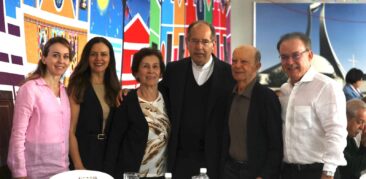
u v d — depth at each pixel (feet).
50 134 7.82
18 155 7.46
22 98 7.62
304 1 24.41
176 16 18.54
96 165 8.84
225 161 8.58
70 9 11.28
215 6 22.22
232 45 24.94
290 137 7.93
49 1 10.30
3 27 8.63
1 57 8.54
